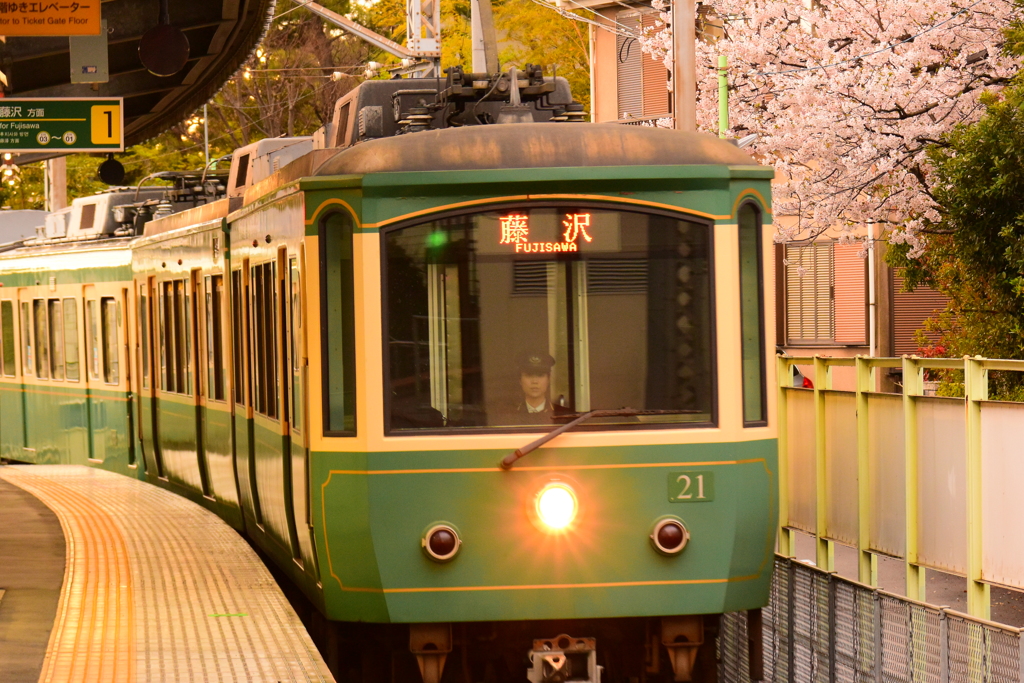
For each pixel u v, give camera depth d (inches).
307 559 698.8
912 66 1568.7
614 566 644.7
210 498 1080.2
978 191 1176.8
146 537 906.1
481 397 648.4
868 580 803.4
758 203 669.9
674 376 653.9
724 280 654.5
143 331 1290.6
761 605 668.7
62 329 1524.4
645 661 677.9
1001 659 571.8
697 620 661.3
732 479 650.8
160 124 2169.0
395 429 644.7
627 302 652.7
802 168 1712.6
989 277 1197.7
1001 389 1151.6
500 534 642.2
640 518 645.9
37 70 1707.7
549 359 650.2
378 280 643.5
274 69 4591.5
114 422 1384.1
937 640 618.8
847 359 832.9
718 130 1856.5
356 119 819.4
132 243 1316.4
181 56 1232.8
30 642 616.1
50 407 1576.0
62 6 1206.9
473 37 1242.6
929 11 1595.7
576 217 650.8
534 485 641.6
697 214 655.1
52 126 1525.6
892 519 775.7
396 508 641.6
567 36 3051.2
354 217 647.1
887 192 1590.8
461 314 649.0
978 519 681.6
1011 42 1333.7
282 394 740.7
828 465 860.6
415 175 644.1
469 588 642.2
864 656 687.7
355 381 647.8
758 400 667.4
